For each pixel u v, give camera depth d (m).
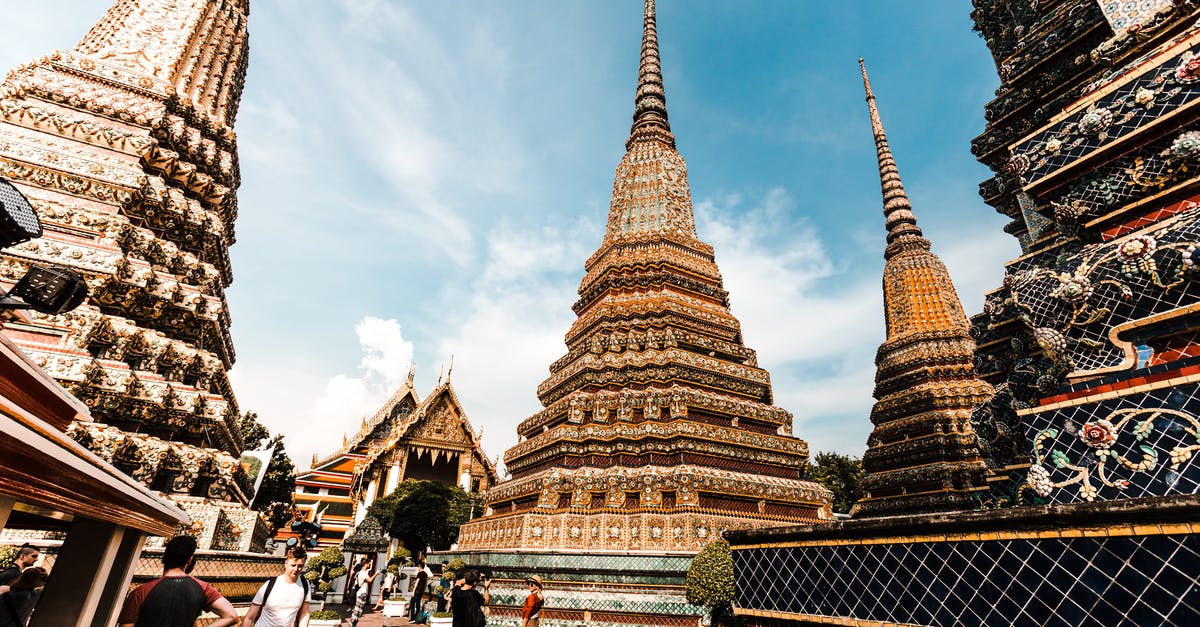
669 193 25.73
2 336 4.16
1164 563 3.98
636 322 21.03
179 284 15.68
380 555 36.97
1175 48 5.52
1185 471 4.41
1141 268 5.12
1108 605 4.20
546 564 15.77
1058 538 4.59
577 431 18.61
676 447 17.31
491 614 16.61
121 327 13.80
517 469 21.14
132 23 19.61
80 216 14.26
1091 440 5.02
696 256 24.36
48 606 5.05
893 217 28.45
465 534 21.48
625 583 15.05
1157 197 5.48
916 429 20.45
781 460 19.19
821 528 6.75
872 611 5.95
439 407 55.12
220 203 18.78
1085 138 6.04
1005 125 8.37
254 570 13.80
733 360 21.80
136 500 5.53
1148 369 4.96
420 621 20.73
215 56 21.69
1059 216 6.30
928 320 23.91
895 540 5.87
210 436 16.06
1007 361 8.79
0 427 2.72
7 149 14.45
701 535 15.24
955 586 5.23
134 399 13.32
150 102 17.52
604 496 17.09
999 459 7.69
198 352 15.28
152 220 16.17
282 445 38.44
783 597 7.24
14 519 6.18
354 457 54.47
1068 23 7.38
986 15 9.54
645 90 30.44
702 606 13.47
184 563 5.34
